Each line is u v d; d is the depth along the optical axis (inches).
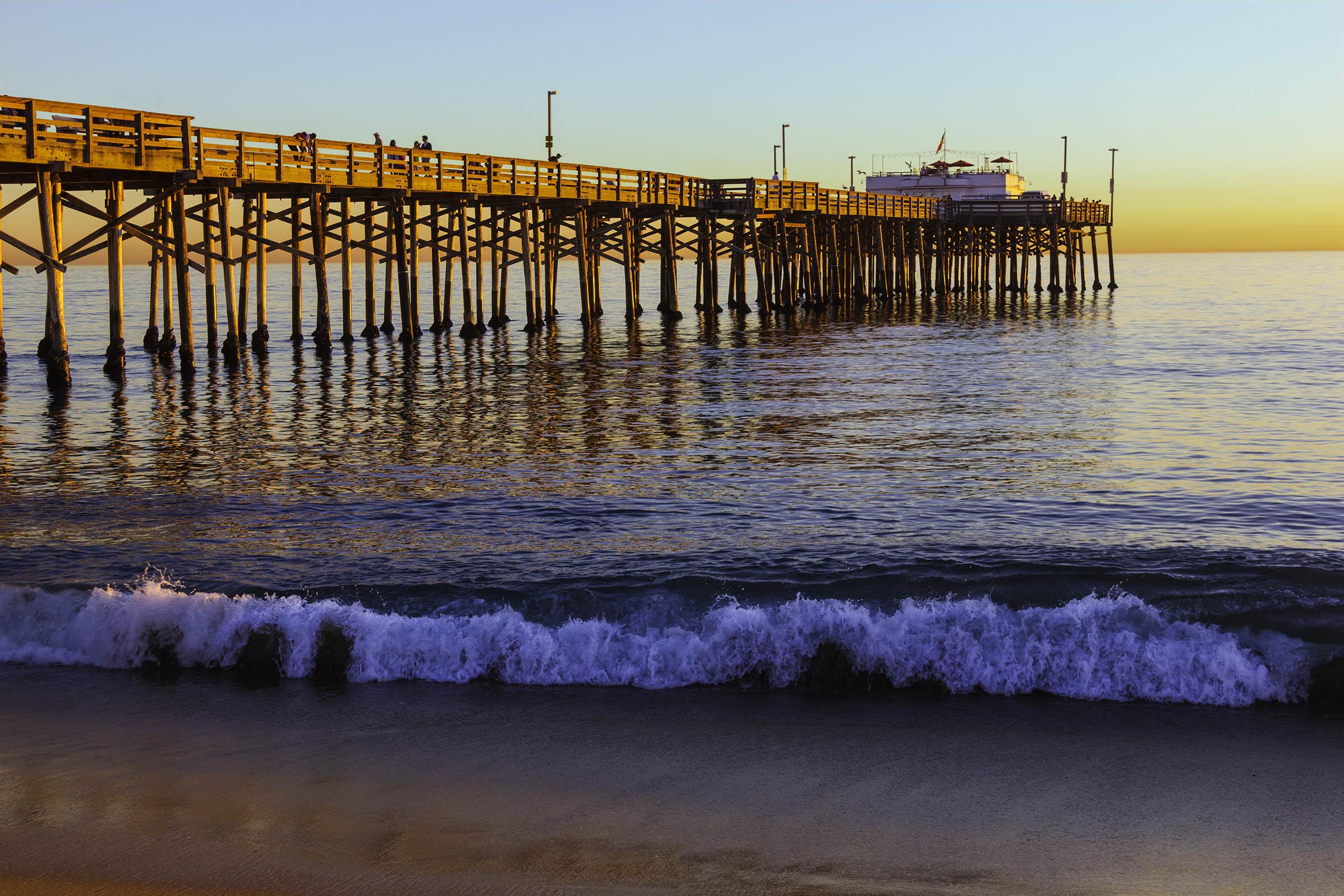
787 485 553.0
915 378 1000.9
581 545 442.0
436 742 280.5
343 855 222.2
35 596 356.2
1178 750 274.2
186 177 979.9
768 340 1411.2
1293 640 316.2
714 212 1804.9
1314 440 658.2
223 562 422.9
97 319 2076.8
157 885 210.7
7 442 685.3
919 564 403.9
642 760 269.3
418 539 454.6
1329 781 256.5
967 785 255.1
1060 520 476.1
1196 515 482.0
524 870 216.2
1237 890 210.5
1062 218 2410.2
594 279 1841.8
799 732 286.0
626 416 779.4
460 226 1470.2
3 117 840.9
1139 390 901.8
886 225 2397.9
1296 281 3976.4
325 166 1148.5
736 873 215.5
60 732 287.3
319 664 330.3
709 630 335.0
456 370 1068.5
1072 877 215.2
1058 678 314.3
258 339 1227.9
